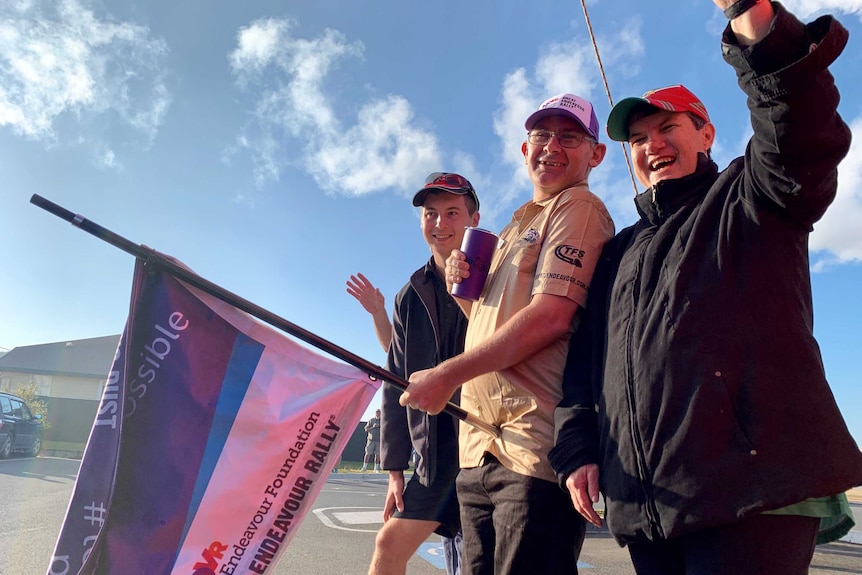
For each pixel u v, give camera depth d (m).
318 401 1.77
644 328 1.34
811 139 1.07
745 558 1.12
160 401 1.69
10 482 8.23
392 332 2.68
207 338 1.74
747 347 1.19
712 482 1.14
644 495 1.26
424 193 2.54
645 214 1.55
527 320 1.57
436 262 2.54
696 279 1.29
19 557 4.01
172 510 1.64
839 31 1.05
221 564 1.65
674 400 1.23
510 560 1.61
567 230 1.70
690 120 1.60
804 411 1.13
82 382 32.78
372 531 5.94
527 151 2.01
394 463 2.48
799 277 1.23
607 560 5.20
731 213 1.27
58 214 1.56
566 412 1.56
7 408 13.36
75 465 12.05
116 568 1.59
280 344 1.79
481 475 1.78
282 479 1.72
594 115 2.00
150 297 1.71
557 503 1.61
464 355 1.59
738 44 1.16
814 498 1.11
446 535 2.34
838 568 5.31
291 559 4.49
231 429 1.71
